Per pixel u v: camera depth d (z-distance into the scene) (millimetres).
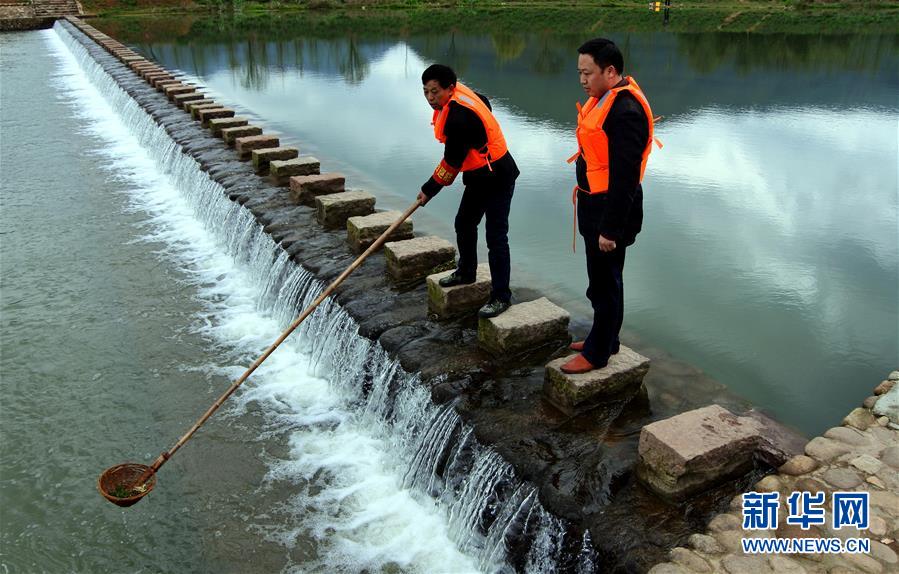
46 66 21875
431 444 4219
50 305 6855
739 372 4629
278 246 6734
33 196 9875
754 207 8094
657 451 3232
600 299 3652
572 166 9828
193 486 4500
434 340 4781
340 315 5414
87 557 3992
